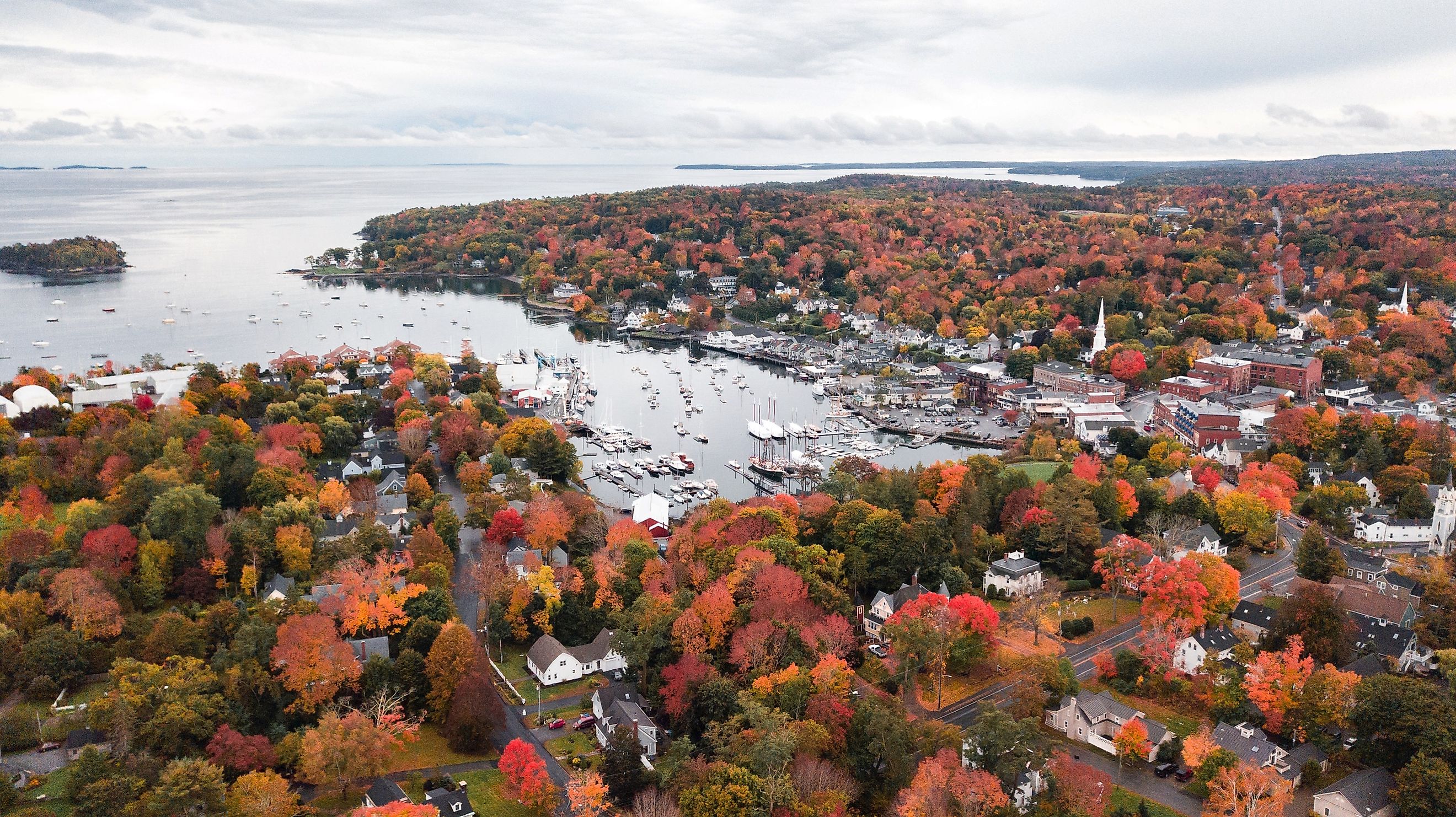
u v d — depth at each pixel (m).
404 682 184.38
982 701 184.38
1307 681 168.50
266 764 161.25
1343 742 165.50
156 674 173.50
